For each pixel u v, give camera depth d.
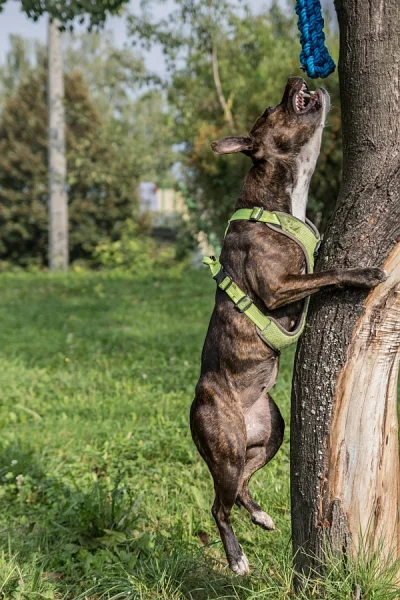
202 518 4.38
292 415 3.17
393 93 2.84
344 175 3.04
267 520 3.75
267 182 3.78
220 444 3.49
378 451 2.99
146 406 6.52
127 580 3.52
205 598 3.49
